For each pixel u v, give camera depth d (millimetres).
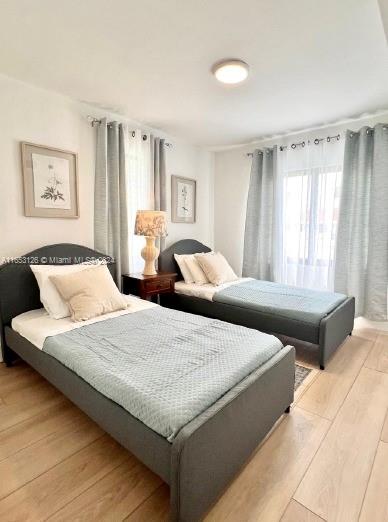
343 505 1206
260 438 1441
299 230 3605
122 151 2988
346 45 1824
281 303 2654
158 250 3297
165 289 3168
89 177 2852
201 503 1084
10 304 2293
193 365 1421
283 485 1295
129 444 1211
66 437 1580
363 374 2256
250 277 3969
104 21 1610
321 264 3498
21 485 1279
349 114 3014
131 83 2338
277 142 3791
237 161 4238
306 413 1793
